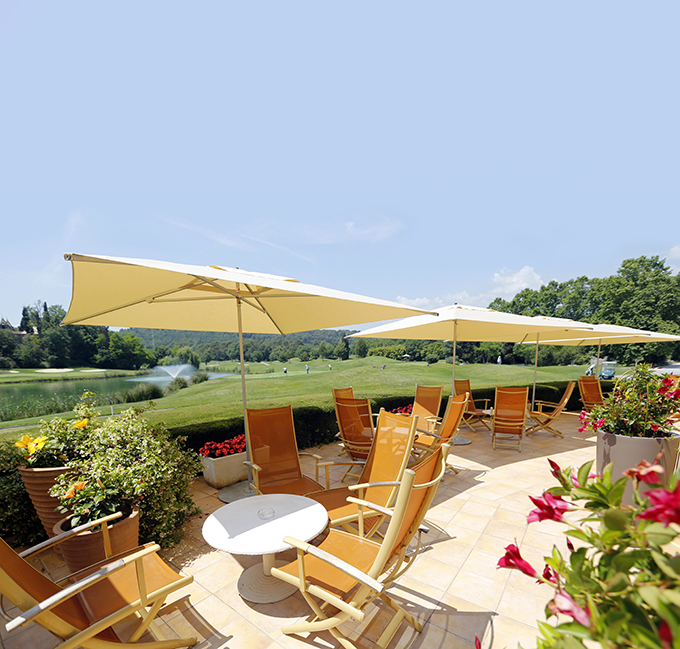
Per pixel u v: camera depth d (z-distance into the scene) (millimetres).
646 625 731
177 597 2707
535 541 3391
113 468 2982
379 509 2447
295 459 4152
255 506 2961
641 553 782
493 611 2500
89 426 3564
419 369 32406
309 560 2330
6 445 3621
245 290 4332
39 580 1866
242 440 5137
